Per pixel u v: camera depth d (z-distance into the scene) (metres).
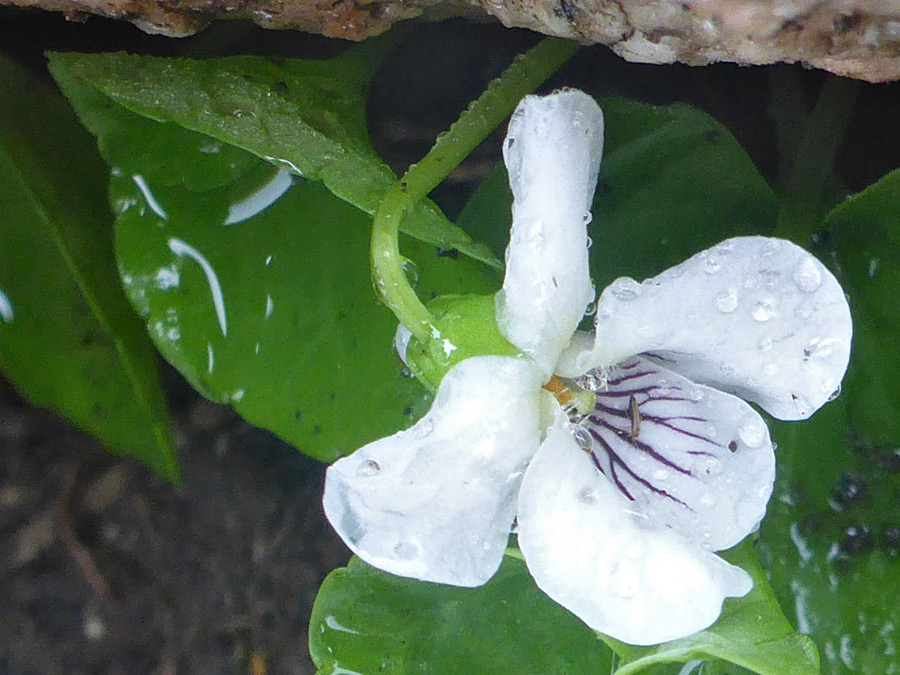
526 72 0.08
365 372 0.08
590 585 0.06
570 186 0.06
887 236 0.08
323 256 0.08
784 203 0.08
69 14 0.08
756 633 0.07
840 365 0.07
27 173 0.08
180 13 0.07
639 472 0.07
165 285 0.08
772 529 0.08
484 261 0.07
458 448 0.06
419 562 0.06
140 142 0.08
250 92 0.08
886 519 0.08
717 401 0.07
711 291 0.07
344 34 0.08
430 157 0.07
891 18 0.06
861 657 0.08
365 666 0.08
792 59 0.06
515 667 0.08
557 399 0.07
